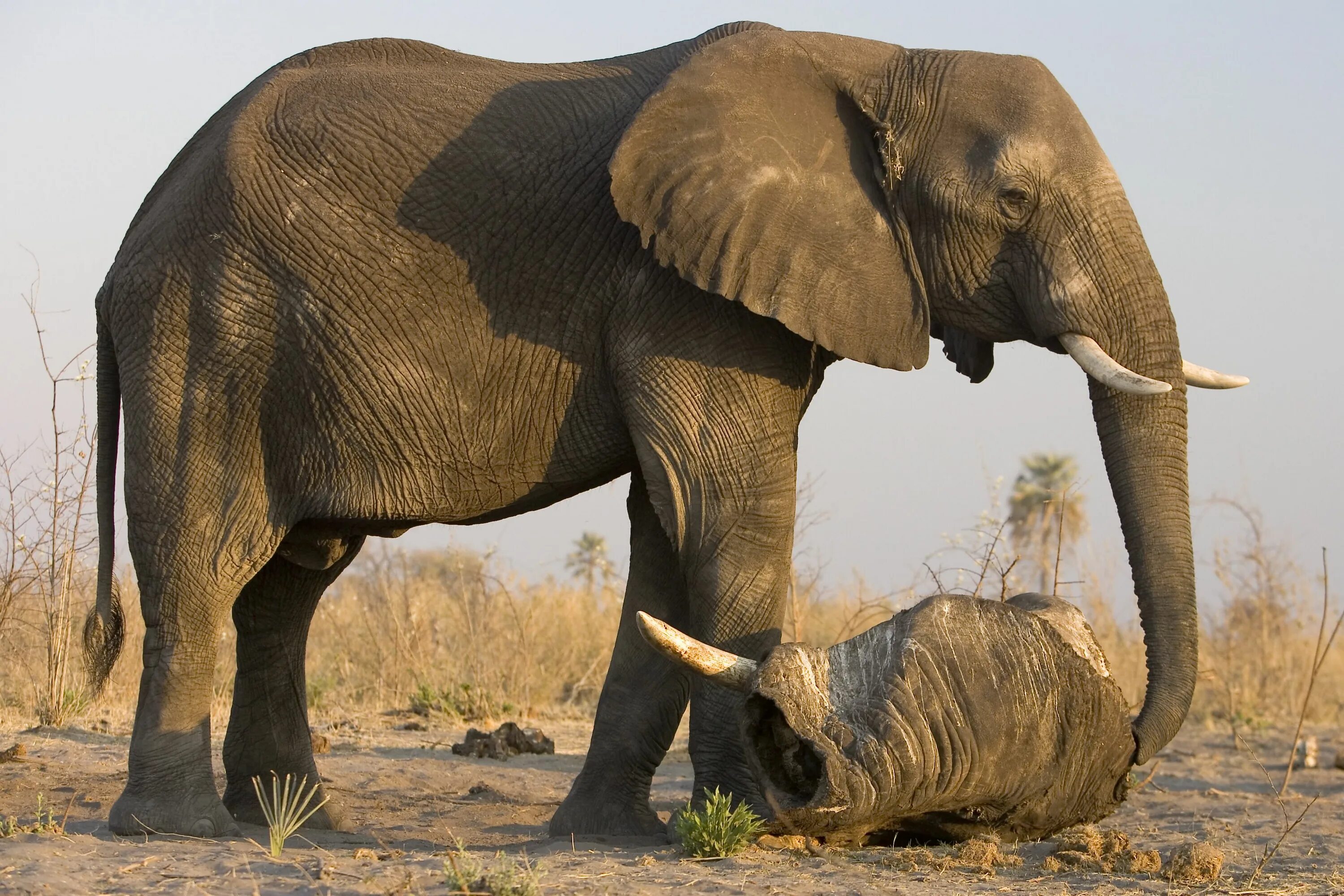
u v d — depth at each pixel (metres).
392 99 11.27
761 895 8.57
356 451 11.07
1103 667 10.23
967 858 9.97
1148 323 10.99
